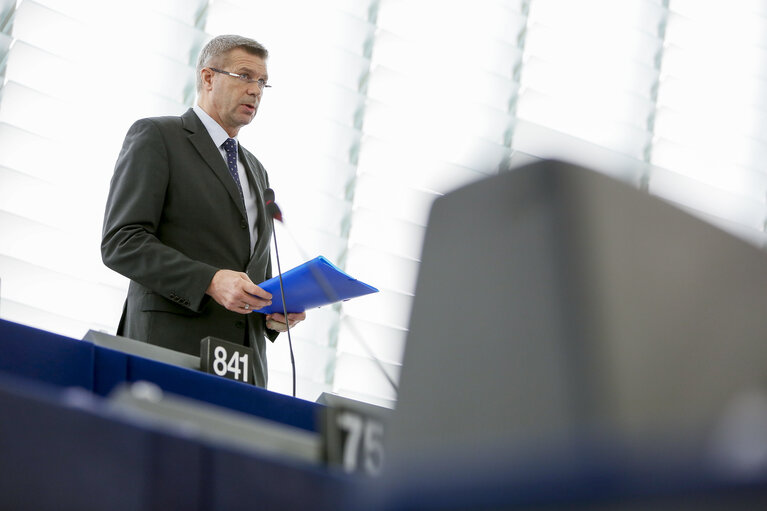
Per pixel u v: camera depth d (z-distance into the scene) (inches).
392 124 323.6
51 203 265.7
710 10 392.2
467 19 348.2
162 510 46.4
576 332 37.4
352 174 312.8
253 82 179.8
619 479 31.5
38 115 269.3
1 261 254.5
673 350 37.9
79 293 262.4
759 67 393.1
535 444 33.7
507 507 33.6
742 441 30.1
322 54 319.3
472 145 332.5
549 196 39.8
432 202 45.3
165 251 149.8
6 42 270.5
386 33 332.2
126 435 46.1
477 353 41.2
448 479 35.5
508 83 345.7
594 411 36.2
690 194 361.4
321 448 51.1
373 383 296.7
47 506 47.9
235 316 153.4
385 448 43.6
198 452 45.8
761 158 380.8
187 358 123.8
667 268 39.4
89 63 279.7
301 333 294.8
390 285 306.5
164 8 296.4
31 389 49.6
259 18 309.7
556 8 363.9
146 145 163.2
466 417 40.8
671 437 31.3
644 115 366.3
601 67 364.5
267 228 171.8
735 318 40.3
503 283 40.8
